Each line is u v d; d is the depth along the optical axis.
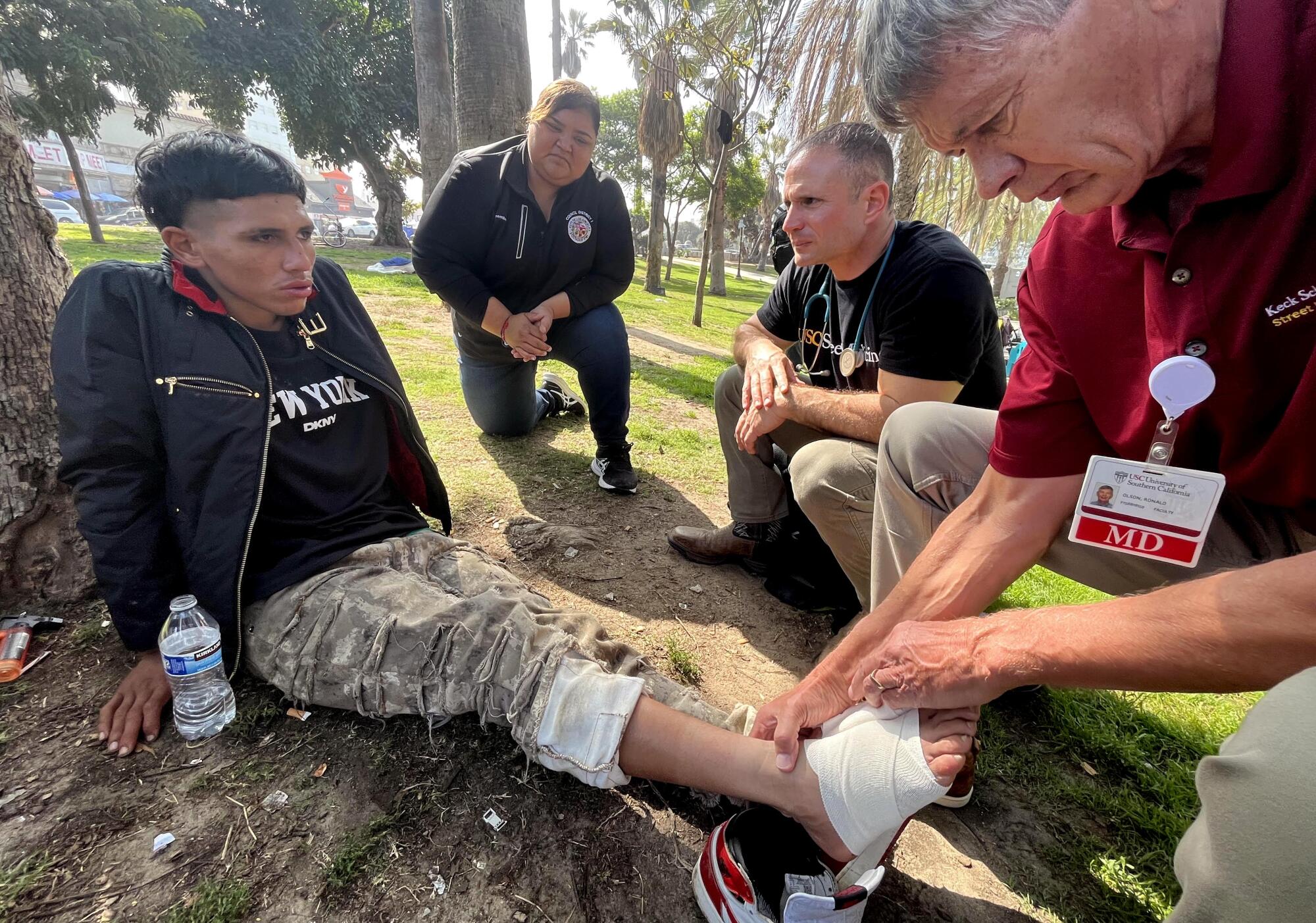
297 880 1.20
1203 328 0.99
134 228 21.73
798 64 6.44
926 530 1.58
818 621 2.26
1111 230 1.16
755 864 1.20
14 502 1.83
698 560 2.54
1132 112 0.88
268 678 1.56
